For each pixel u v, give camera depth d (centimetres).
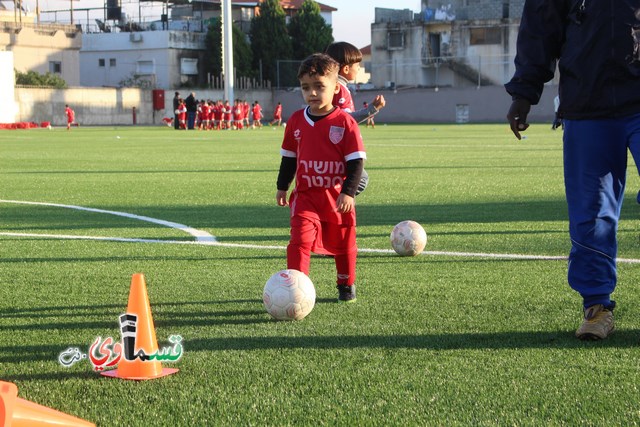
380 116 6838
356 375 388
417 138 3456
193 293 579
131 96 6381
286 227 925
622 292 566
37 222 970
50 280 628
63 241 824
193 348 436
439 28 7038
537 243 798
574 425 323
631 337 454
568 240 816
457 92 6562
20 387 373
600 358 414
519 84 465
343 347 436
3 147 2845
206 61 7412
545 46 463
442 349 430
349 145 518
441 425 324
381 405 347
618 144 450
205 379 383
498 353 423
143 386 373
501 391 363
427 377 383
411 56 7156
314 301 504
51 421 288
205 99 6856
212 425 327
